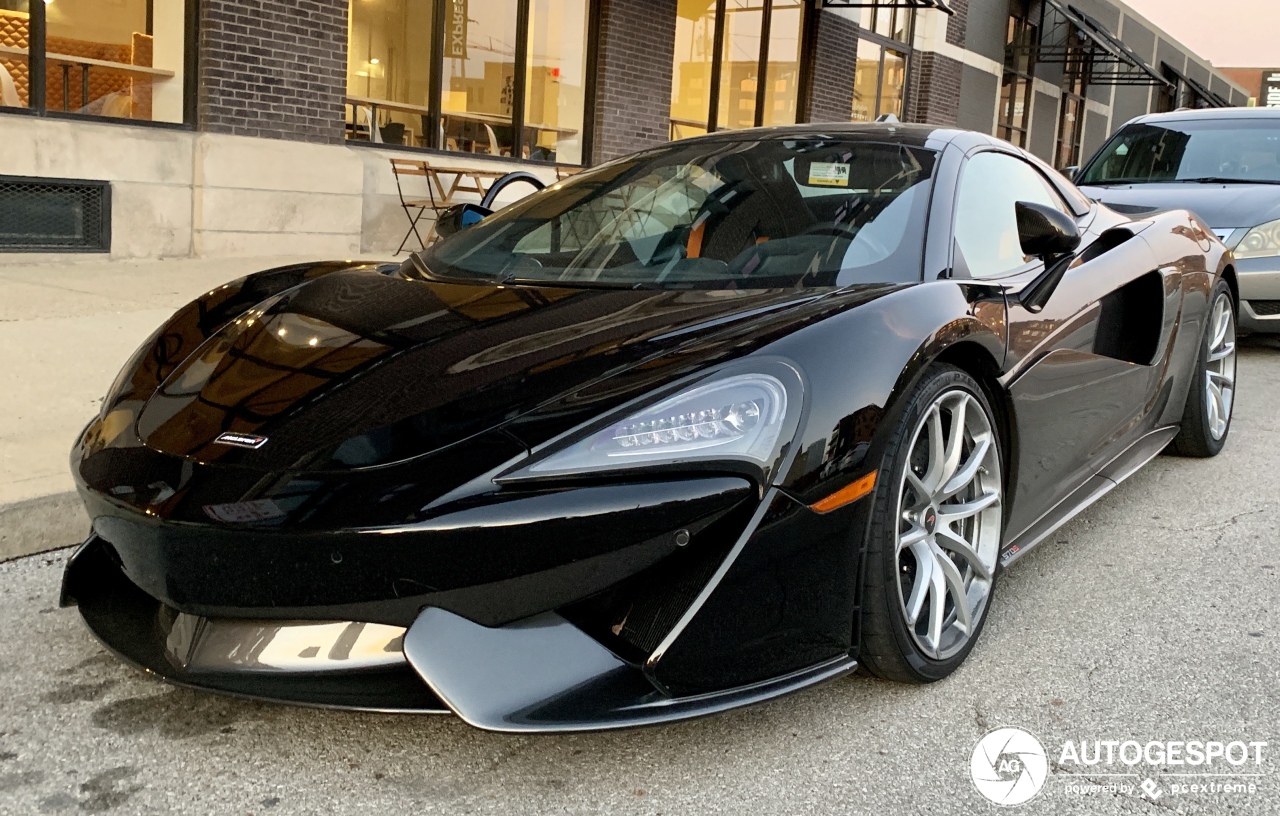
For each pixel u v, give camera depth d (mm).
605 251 2660
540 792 1866
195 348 2420
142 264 7176
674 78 11867
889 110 16031
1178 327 3641
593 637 1820
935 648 2232
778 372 1927
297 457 1863
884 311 2133
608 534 1767
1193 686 2338
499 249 2812
